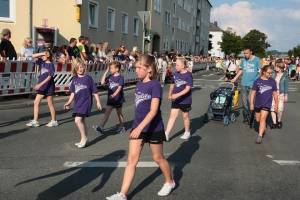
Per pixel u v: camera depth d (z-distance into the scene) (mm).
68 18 17719
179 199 4016
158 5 34281
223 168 5188
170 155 5836
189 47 54750
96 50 15234
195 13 58188
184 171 5012
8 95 10336
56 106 10602
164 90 17141
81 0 17672
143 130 3734
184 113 6918
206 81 24031
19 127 7516
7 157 5398
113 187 4301
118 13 23828
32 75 10977
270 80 6832
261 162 5543
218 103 8766
